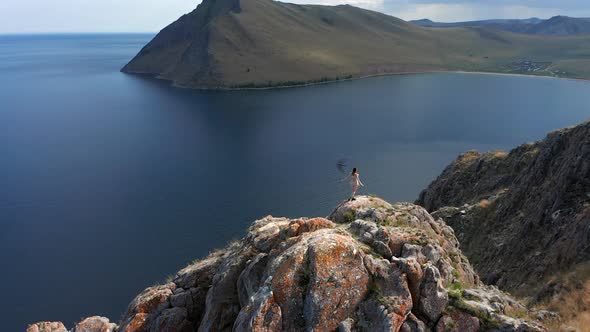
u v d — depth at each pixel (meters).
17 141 167.62
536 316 20.03
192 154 153.12
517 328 15.98
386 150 156.12
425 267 17.64
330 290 16.84
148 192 114.94
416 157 147.00
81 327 24.17
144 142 168.75
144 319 22.06
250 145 165.50
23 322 63.00
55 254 81.94
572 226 35.22
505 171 61.19
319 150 156.88
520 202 48.19
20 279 73.62
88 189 116.75
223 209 103.56
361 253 17.95
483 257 45.91
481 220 52.53
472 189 64.62
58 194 112.62
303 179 124.75
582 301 23.81
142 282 72.94
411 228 21.03
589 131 42.69
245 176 128.25
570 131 47.44
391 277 17.41
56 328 26.80
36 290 70.62
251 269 19.80
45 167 135.62
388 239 19.41
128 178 126.25
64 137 175.25
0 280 73.31
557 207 39.56
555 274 31.64
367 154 150.75
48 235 89.75
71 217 98.56
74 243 86.31
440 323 16.64
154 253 82.50
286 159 145.88
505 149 158.75
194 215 100.12
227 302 20.53
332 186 118.50
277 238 21.80
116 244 85.94
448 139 173.38
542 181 46.91
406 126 197.50
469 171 69.06
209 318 20.23
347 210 23.52
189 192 115.06
